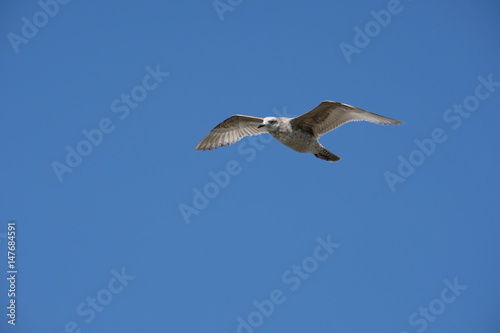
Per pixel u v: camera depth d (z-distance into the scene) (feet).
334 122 58.70
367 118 57.00
